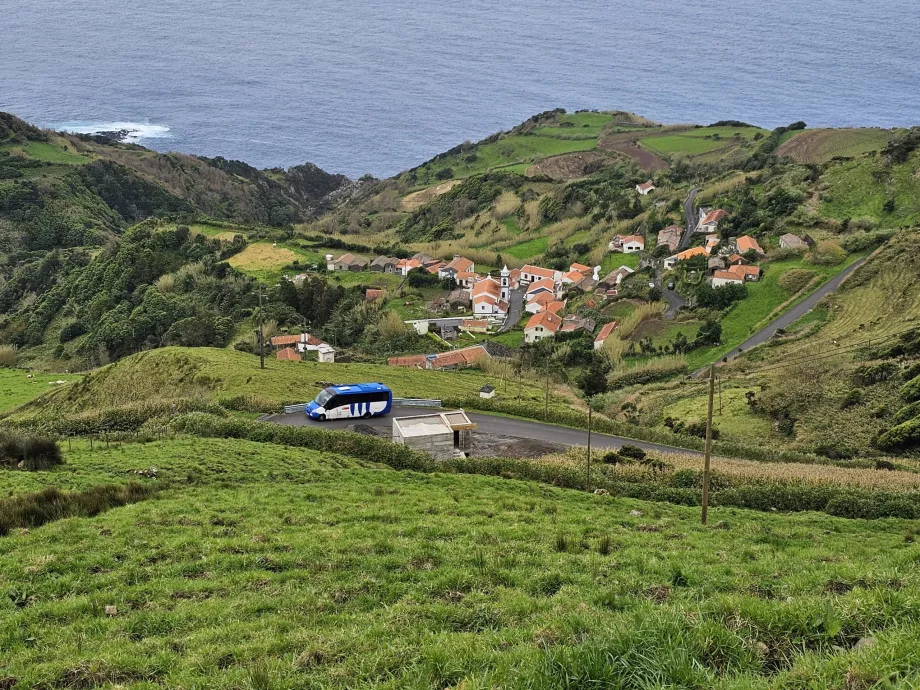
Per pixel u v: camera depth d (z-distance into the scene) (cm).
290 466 3506
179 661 1145
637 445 4900
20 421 6019
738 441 5775
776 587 1373
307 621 1326
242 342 10031
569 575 1559
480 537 1998
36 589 1588
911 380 6119
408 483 3253
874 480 3875
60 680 1100
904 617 988
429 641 1103
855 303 9431
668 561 1703
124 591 1570
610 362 9325
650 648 896
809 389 6619
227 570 1712
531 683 855
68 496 2406
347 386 5091
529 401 6184
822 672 820
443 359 8850
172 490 2827
